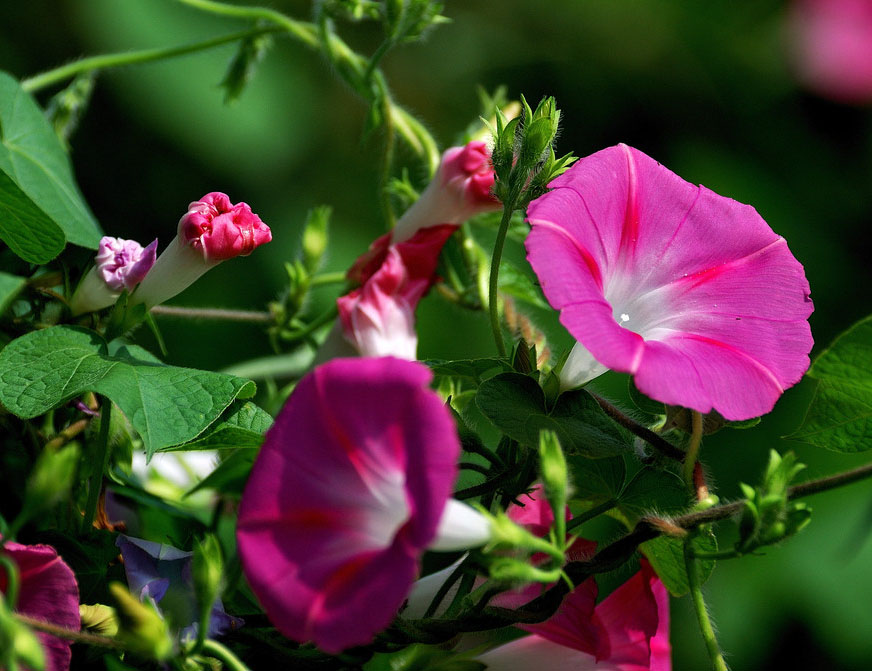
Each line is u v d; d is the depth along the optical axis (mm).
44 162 1349
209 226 1284
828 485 1239
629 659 1276
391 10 1369
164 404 1253
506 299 1364
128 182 1924
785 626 1834
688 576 1248
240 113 1964
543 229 1231
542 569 1243
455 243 1443
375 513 1210
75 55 1921
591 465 1276
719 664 1245
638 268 1262
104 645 1218
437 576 1287
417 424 1198
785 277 1261
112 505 1327
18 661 1188
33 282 1312
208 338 1787
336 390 1208
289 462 1209
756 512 1229
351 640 1188
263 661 1259
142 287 1289
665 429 1278
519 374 1257
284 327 1414
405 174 1412
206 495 1354
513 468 1262
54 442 1296
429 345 1825
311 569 1200
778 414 1861
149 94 1914
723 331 1252
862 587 1848
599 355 1219
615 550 1246
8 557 1220
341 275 1415
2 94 1350
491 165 1296
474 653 1270
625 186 1259
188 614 1261
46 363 1266
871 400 1267
